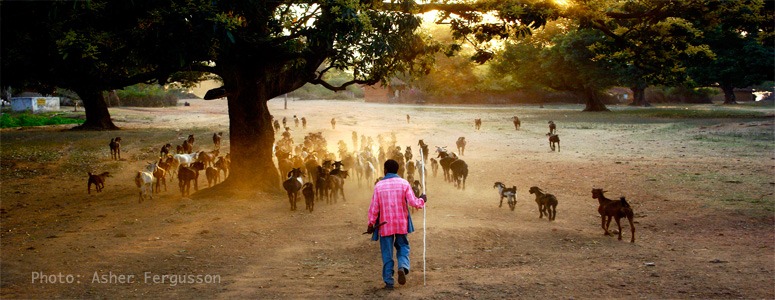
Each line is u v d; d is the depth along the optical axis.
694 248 8.96
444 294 6.57
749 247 8.87
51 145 30.48
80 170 21.77
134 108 72.81
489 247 9.49
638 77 53.88
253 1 10.48
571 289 6.73
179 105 83.44
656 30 17.31
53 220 12.18
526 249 9.31
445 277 7.50
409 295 6.55
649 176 17.09
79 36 9.92
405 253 6.91
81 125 41.03
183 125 46.50
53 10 9.13
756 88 112.50
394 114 58.75
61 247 9.49
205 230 10.99
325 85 16.44
